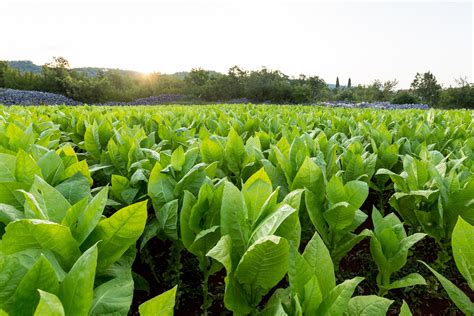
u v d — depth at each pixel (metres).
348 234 1.98
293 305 1.15
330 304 1.07
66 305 0.93
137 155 2.60
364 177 2.63
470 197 2.01
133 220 1.28
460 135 4.38
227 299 1.34
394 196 2.40
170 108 10.30
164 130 3.97
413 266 2.76
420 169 2.34
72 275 0.94
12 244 1.11
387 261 1.74
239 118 5.64
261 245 1.21
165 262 2.85
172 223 1.87
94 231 1.30
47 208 1.34
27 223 1.08
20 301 0.93
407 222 2.49
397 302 2.45
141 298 2.46
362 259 2.91
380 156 3.25
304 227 2.22
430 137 4.08
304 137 3.10
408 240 1.74
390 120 6.00
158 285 2.61
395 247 1.74
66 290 0.94
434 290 2.46
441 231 2.21
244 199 1.46
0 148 2.27
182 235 1.73
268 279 1.35
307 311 1.11
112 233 1.29
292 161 2.39
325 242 1.92
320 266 1.22
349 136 5.02
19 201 1.59
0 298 0.93
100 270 1.32
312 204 1.88
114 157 2.75
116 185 2.22
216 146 2.72
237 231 1.43
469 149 3.13
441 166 2.36
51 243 1.16
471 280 1.35
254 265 1.31
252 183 1.54
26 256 1.04
